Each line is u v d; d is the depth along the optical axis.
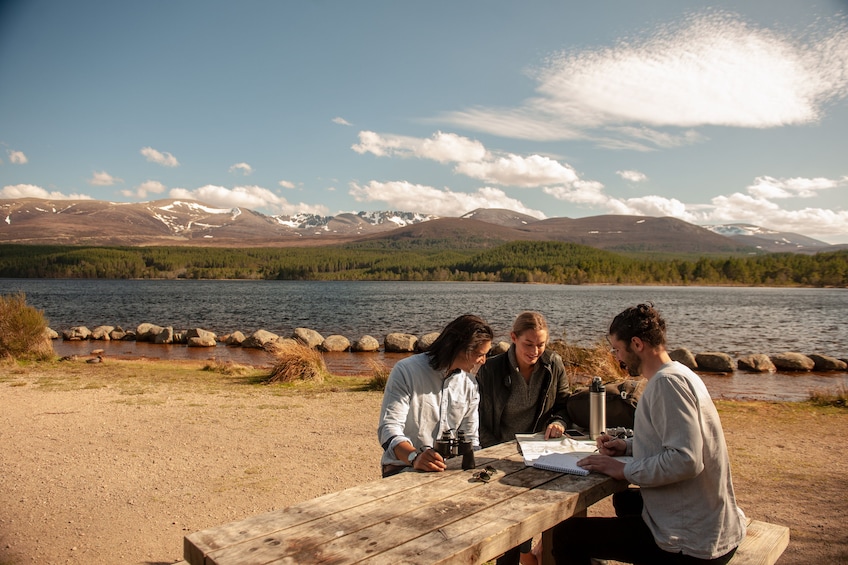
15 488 5.34
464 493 2.51
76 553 4.08
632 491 3.18
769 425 8.34
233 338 22.52
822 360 16.80
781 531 3.33
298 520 2.18
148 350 21.11
